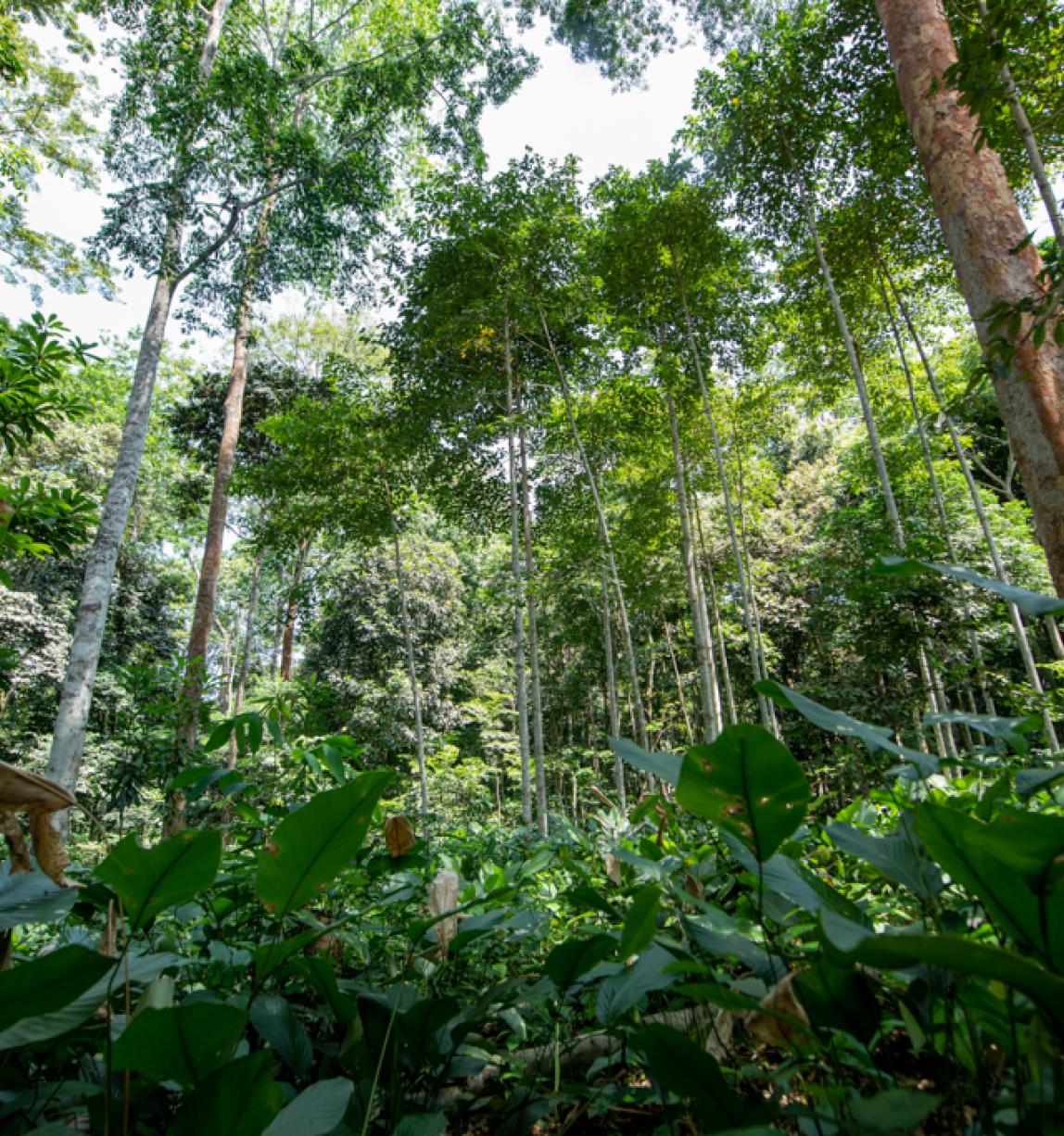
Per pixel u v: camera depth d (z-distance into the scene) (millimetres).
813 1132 1025
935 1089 1080
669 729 15578
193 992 1424
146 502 17922
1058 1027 680
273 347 17516
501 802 17578
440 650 16922
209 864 1070
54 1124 937
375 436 10539
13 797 1274
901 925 1629
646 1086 1370
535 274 9359
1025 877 780
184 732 6137
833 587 10508
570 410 9609
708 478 12570
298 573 15156
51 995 845
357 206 11031
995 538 11992
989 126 2650
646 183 9633
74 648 7465
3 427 4750
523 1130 1263
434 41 11680
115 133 10047
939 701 7641
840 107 8117
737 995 960
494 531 12164
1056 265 2256
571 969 1341
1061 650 9289
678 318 10391
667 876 1776
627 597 12781
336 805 1139
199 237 10141
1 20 9633
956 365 12234
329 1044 1419
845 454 15305
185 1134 896
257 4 12680
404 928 1998
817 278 9555
